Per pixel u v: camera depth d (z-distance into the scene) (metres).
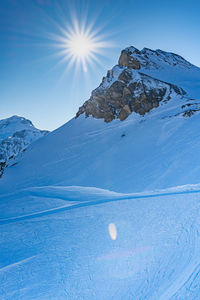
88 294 6.31
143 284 6.32
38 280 7.07
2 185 62.72
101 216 12.86
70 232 10.75
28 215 14.40
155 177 33.53
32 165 71.44
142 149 47.75
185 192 16.72
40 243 9.74
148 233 9.45
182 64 114.00
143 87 74.25
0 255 8.85
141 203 14.88
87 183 44.06
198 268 6.22
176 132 47.53
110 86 85.19
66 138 83.31
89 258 8.10
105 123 79.25
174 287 5.77
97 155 56.22
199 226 9.12
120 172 42.09
